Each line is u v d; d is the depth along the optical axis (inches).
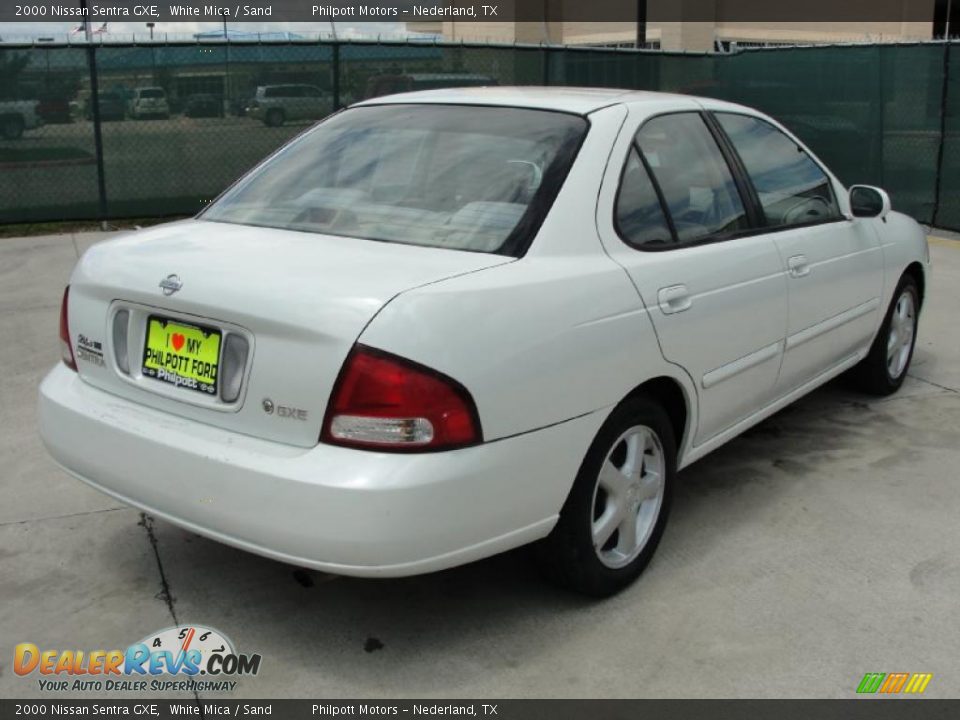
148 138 450.3
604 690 113.7
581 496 121.7
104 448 119.6
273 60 458.9
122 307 121.1
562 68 495.2
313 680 115.5
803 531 152.9
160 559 143.3
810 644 122.4
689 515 158.6
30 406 207.6
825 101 484.1
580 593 129.8
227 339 110.5
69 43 430.0
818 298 170.7
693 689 113.8
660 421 134.7
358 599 132.8
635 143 137.7
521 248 118.2
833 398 217.8
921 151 445.7
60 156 439.8
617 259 127.0
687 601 132.3
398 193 131.9
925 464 179.8
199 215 145.0
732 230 152.3
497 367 107.0
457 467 103.7
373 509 100.3
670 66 521.3
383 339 101.7
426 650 121.2
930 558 144.4
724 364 145.1
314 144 150.3
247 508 105.7
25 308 291.4
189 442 110.9
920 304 224.8
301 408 104.3
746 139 164.9
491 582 136.9
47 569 140.1
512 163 130.2
